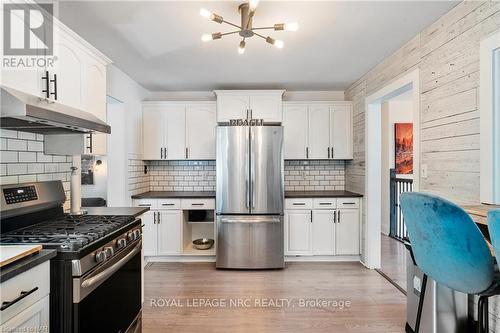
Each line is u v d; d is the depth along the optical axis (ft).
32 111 4.06
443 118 6.88
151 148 12.96
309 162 13.99
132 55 9.50
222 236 11.18
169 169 13.98
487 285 4.05
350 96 13.24
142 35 8.05
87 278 4.30
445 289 5.95
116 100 10.82
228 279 10.26
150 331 6.98
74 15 6.93
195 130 13.02
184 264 11.89
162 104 12.98
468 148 6.10
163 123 12.99
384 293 9.06
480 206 5.40
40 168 6.13
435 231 4.34
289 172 13.96
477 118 5.87
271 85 13.11
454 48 6.53
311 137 12.97
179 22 7.34
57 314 4.10
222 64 10.39
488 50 5.57
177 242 12.01
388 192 16.33
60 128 5.59
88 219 6.07
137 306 6.47
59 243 4.25
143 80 12.25
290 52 9.29
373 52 9.29
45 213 5.93
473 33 5.98
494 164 5.52
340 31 7.81
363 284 9.77
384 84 9.92
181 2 6.41
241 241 11.16
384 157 16.92
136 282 6.39
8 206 4.92
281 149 11.17
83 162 10.84
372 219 11.33
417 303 6.50
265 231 11.16
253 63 10.30
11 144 5.38
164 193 12.91
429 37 7.44
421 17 7.04
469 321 6.04
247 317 7.63
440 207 4.19
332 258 12.26
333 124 12.98
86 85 6.46
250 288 9.46
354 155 12.75
